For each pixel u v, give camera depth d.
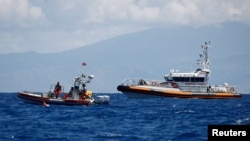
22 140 102.94
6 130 116.12
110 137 107.25
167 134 111.44
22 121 134.88
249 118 146.38
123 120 139.50
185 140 104.06
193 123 132.62
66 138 105.50
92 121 136.38
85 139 104.69
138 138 106.25
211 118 147.50
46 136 107.69
